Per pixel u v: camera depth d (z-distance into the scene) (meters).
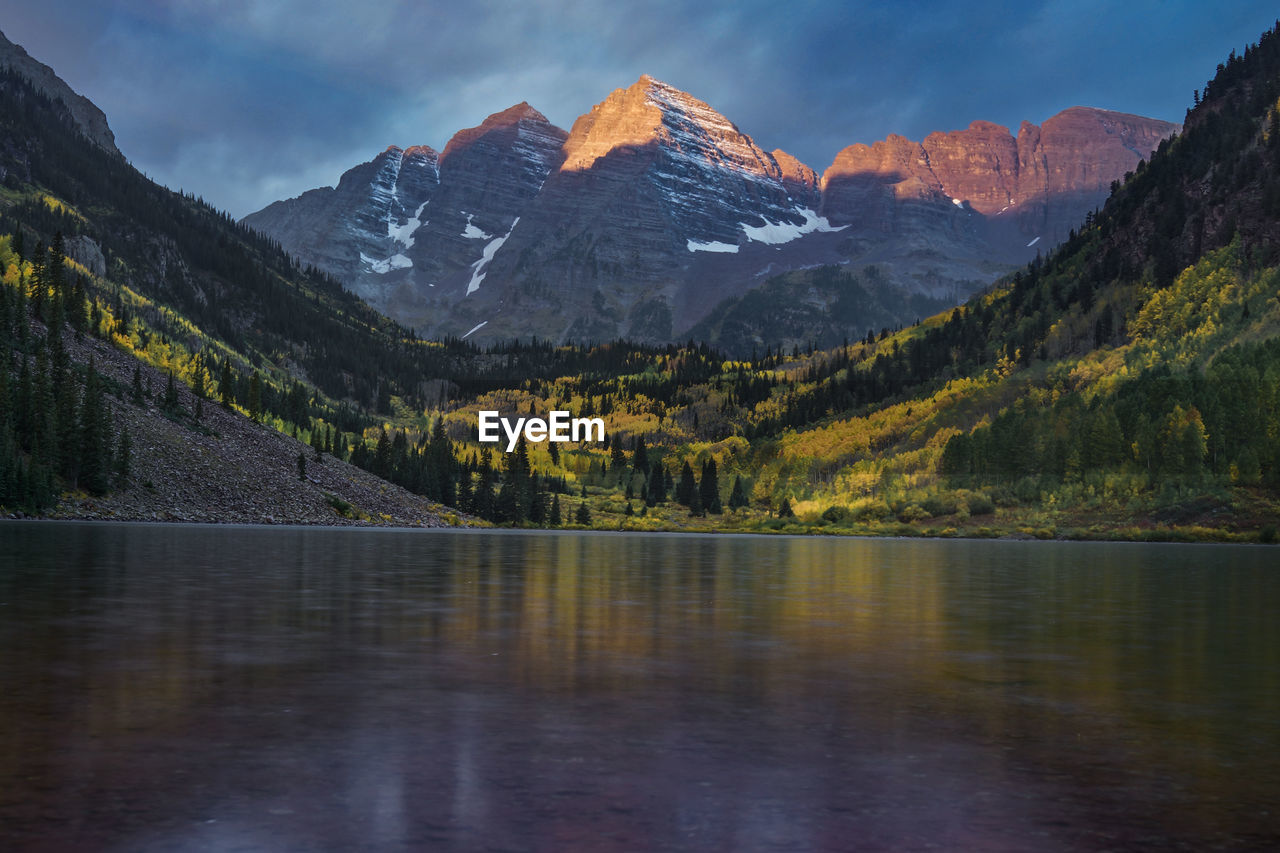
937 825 11.30
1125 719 17.17
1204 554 114.62
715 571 64.56
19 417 141.62
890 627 31.61
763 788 12.71
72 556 58.44
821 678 21.17
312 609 34.03
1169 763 14.15
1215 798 12.42
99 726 15.65
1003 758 14.35
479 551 87.38
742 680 20.81
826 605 39.59
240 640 25.77
